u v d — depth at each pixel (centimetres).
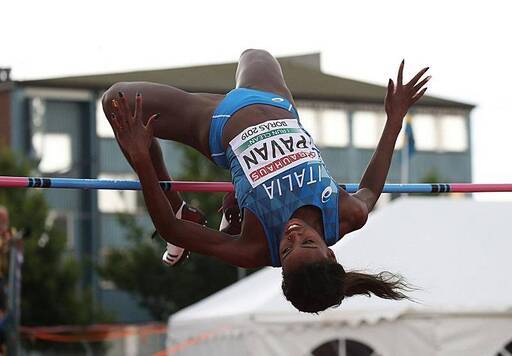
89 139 4288
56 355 3156
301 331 1384
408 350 1353
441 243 1443
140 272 3356
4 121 4225
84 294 3275
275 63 744
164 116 710
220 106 698
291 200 643
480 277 1391
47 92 4256
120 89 715
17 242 1380
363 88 4775
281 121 683
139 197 4362
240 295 1638
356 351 1381
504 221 1493
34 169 3575
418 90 709
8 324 1369
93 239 4278
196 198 3166
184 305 3369
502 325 1359
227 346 1505
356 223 661
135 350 3212
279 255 642
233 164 674
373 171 695
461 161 4934
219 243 650
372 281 659
